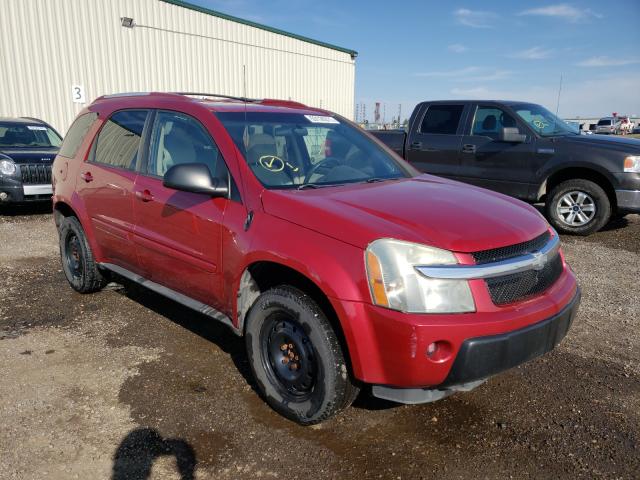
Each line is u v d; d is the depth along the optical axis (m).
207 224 3.30
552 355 3.90
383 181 3.65
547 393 3.36
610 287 5.53
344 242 2.65
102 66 14.88
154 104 4.13
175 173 3.15
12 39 13.20
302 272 2.72
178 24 16.41
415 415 3.11
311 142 3.87
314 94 21.81
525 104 8.74
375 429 2.97
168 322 4.44
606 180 7.81
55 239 7.51
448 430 2.97
